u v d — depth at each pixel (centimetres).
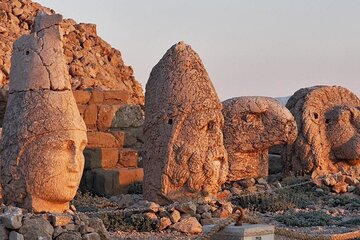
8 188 1312
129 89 2780
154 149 1555
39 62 1337
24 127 1310
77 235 1181
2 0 2616
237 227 855
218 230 852
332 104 2042
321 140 2006
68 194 1309
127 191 1889
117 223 1414
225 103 1894
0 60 2306
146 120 1587
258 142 1864
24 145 1305
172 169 1527
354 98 2075
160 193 1529
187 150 1524
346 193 1884
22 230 1141
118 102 2173
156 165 1546
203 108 1546
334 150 2020
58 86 1328
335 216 1652
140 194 1833
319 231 1461
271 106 1877
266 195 1753
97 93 2147
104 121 2081
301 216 1612
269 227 868
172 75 1569
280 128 1862
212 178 1533
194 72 1570
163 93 1566
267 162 1909
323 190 1881
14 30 2547
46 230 1154
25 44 1357
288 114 1877
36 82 1329
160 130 1551
